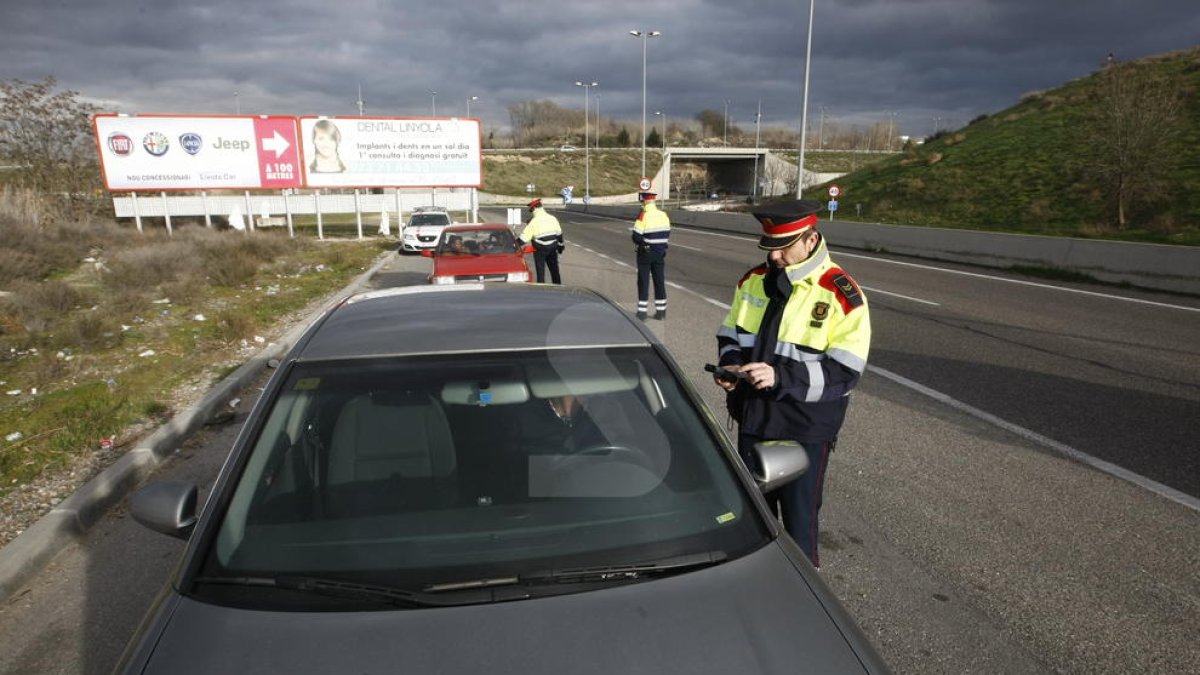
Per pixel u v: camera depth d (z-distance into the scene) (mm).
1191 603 3170
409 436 2127
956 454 4969
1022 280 14945
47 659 2998
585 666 1538
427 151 29406
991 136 40344
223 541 1841
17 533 3986
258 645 1568
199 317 10336
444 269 10414
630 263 18859
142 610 3354
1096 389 6531
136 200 27547
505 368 2340
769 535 1959
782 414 2836
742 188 115750
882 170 44000
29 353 8242
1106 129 27359
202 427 5906
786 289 2766
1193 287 12812
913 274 15969
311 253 21484
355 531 1889
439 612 1664
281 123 27719
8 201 20266
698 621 1657
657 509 1998
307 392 2227
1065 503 4180
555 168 112688
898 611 3131
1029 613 3111
